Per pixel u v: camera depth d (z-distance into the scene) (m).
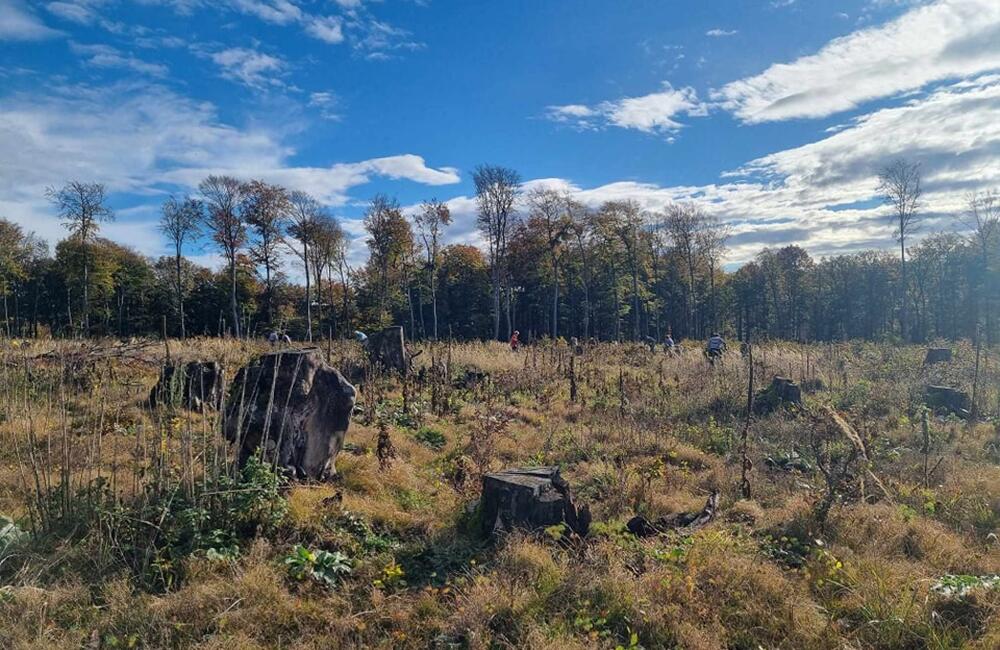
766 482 7.05
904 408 10.88
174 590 4.02
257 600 3.89
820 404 10.87
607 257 48.28
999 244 41.09
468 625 3.74
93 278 33.12
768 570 4.42
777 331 65.81
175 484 4.92
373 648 3.59
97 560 4.13
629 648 3.59
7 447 5.96
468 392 12.08
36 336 10.54
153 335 12.87
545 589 4.11
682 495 6.57
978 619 3.82
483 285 53.75
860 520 5.46
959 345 21.19
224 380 5.46
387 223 39.91
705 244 51.84
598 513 5.92
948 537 5.18
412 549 4.81
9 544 4.22
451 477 6.74
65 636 3.46
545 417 10.38
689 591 4.03
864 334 62.44
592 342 23.50
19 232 22.77
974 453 8.20
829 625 3.80
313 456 6.03
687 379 13.78
